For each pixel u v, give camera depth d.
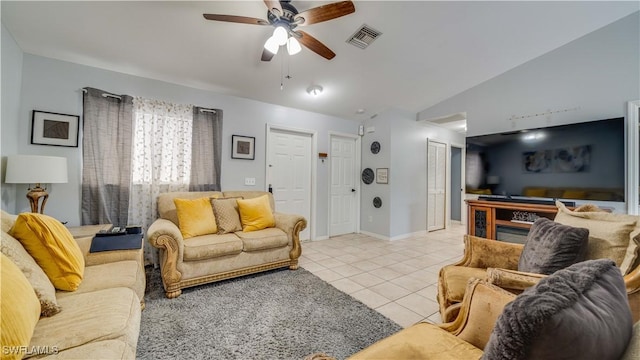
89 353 0.94
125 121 2.81
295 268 2.99
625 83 2.69
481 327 1.07
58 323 1.10
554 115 3.12
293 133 4.29
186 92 3.27
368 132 4.93
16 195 2.41
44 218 1.51
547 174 3.03
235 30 2.36
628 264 1.28
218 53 2.68
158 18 2.17
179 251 2.26
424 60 3.13
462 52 3.03
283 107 4.11
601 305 0.55
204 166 3.30
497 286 1.21
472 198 3.95
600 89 2.82
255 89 3.49
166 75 3.01
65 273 1.42
